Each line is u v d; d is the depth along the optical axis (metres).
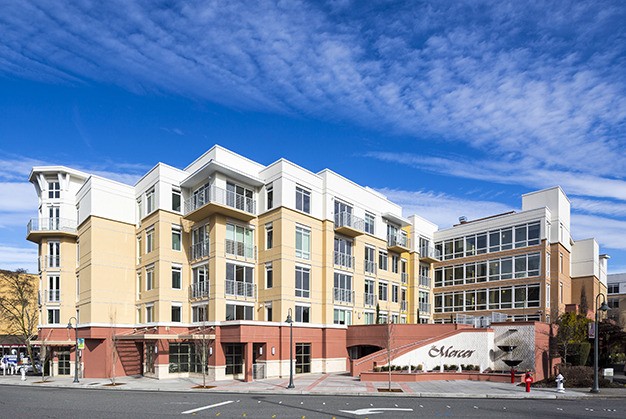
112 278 34.91
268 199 33.56
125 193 36.62
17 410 17.03
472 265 44.66
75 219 39.47
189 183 33.47
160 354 30.77
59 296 37.72
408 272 44.91
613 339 35.41
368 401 19.38
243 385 25.77
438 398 20.64
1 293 47.34
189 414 15.84
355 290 37.16
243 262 32.66
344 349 34.91
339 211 36.75
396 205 44.31
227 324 29.02
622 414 16.56
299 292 32.56
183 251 33.84
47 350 36.53
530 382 22.86
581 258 46.28
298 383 26.20
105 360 33.34
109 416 15.48
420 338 32.22
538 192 41.78
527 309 39.44
